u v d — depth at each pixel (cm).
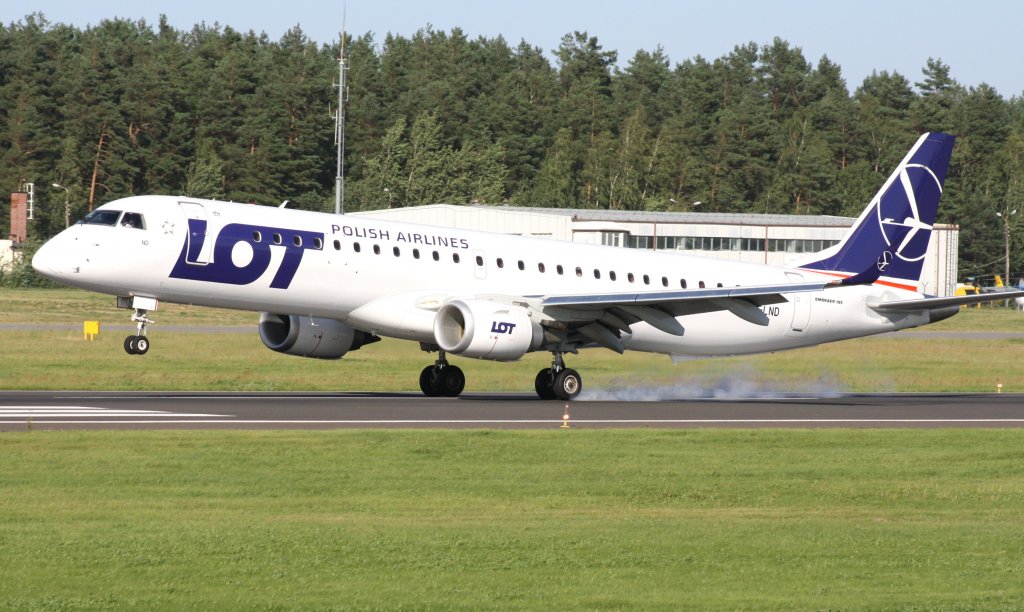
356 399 12050
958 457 8375
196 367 16025
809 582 4731
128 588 4522
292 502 6369
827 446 8812
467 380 14975
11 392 12525
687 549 5284
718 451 8425
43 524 5662
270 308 12094
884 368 18375
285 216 12069
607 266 13588
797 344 14512
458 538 5428
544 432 9094
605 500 6606
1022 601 4450
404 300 12338
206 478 6975
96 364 16038
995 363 19688
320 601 4362
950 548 5391
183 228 11512
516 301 12325
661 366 17012
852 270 14638
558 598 4425
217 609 4253
